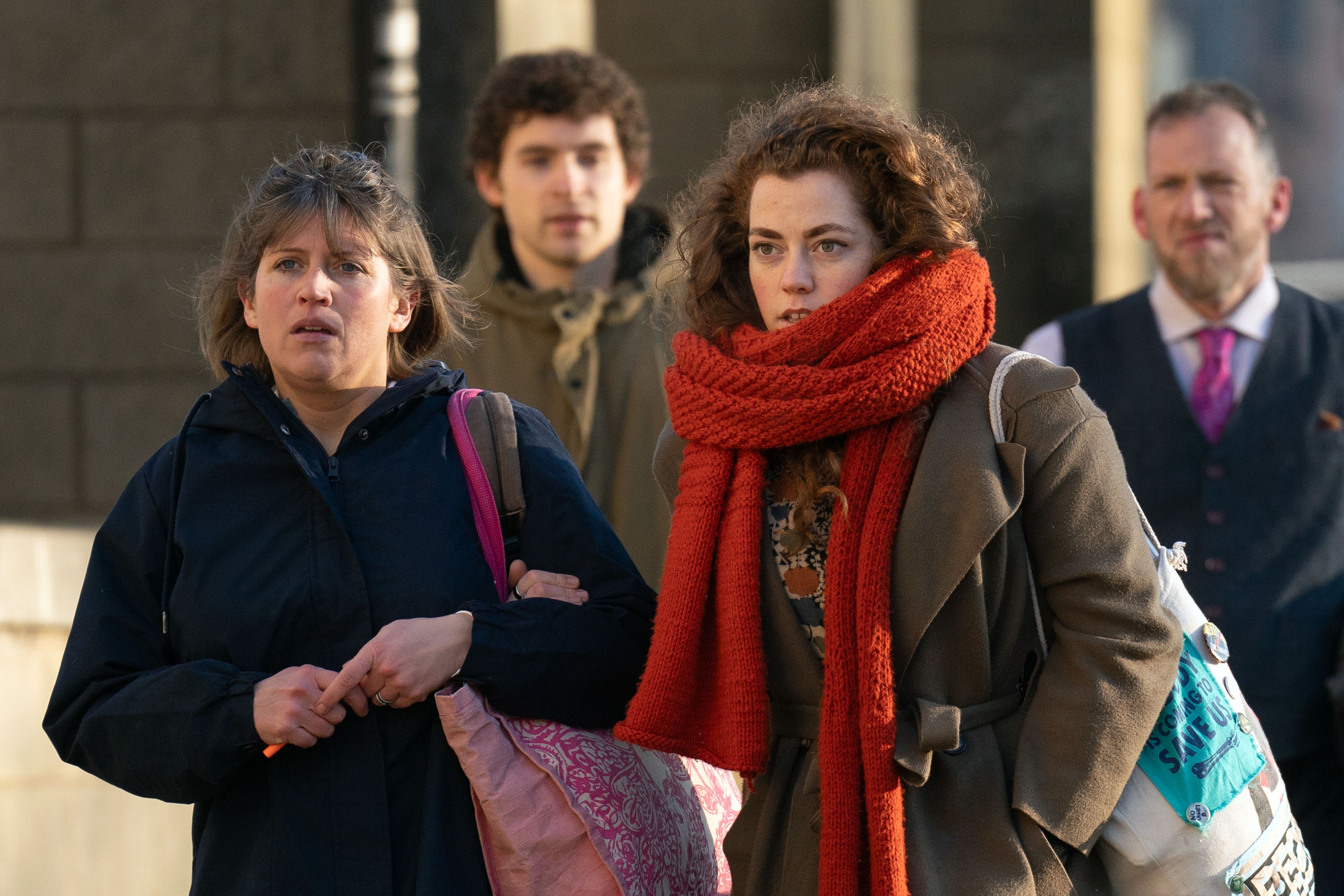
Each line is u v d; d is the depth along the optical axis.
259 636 8.85
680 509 9.20
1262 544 13.16
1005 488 8.44
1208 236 13.66
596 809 8.88
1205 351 13.88
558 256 14.16
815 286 8.83
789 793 8.98
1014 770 8.59
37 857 15.48
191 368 20.02
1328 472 13.30
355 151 10.09
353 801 8.70
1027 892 8.26
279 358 9.16
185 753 8.57
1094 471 8.52
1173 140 13.82
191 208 20.00
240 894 8.66
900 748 8.37
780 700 9.12
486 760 8.72
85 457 20.06
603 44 23.61
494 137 14.34
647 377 13.81
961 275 8.73
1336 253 71.44
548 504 9.57
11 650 15.35
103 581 9.20
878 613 8.45
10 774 15.31
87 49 19.88
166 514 9.23
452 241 21.09
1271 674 12.89
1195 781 8.61
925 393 8.52
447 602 9.02
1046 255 24.66
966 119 24.42
